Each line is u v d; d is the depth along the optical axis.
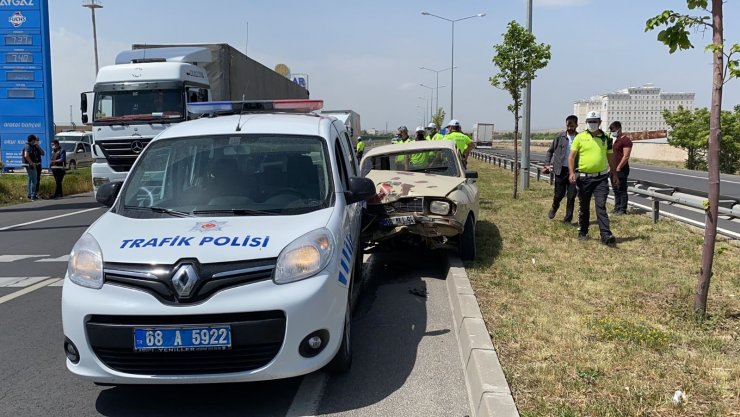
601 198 8.57
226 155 5.07
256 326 3.67
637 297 5.84
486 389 3.71
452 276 6.68
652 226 10.03
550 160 11.63
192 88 13.49
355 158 7.04
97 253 3.93
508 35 14.65
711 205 4.96
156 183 4.90
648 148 54.06
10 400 4.12
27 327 5.72
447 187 7.28
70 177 21.70
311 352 3.82
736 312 5.27
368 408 3.93
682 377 3.91
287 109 6.84
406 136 14.89
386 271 7.88
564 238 9.09
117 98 13.10
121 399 4.13
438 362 4.69
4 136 23.97
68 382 4.43
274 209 4.56
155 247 3.87
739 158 39.62
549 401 3.61
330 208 4.61
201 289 3.68
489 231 9.80
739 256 7.57
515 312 5.36
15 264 8.58
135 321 3.68
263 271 3.77
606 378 3.92
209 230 4.09
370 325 5.61
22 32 23.52
